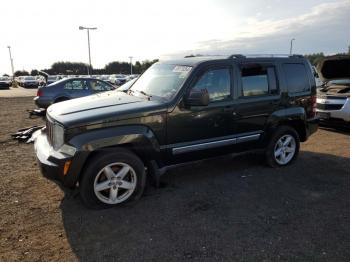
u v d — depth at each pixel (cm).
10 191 479
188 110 473
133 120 434
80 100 502
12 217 404
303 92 613
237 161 630
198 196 471
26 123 1083
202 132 494
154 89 507
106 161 416
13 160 626
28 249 339
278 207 440
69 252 335
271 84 567
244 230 380
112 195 428
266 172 574
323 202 458
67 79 1292
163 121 455
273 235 370
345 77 1027
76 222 394
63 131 405
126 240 357
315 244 353
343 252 339
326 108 906
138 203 446
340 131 935
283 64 588
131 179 440
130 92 539
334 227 389
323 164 623
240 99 527
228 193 483
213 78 503
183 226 388
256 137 557
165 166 476
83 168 415
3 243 349
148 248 343
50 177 413
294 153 613
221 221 400
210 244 351
